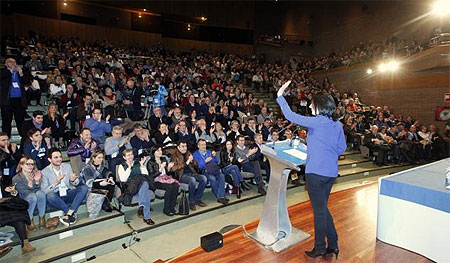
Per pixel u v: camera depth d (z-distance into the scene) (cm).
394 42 1218
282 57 1744
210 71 1231
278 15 1806
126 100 671
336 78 1293
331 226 237
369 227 309
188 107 730
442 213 239
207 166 480
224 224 424
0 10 1202
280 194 264
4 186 349
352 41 1505
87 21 1423
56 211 370
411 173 304
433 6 1153
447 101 917
